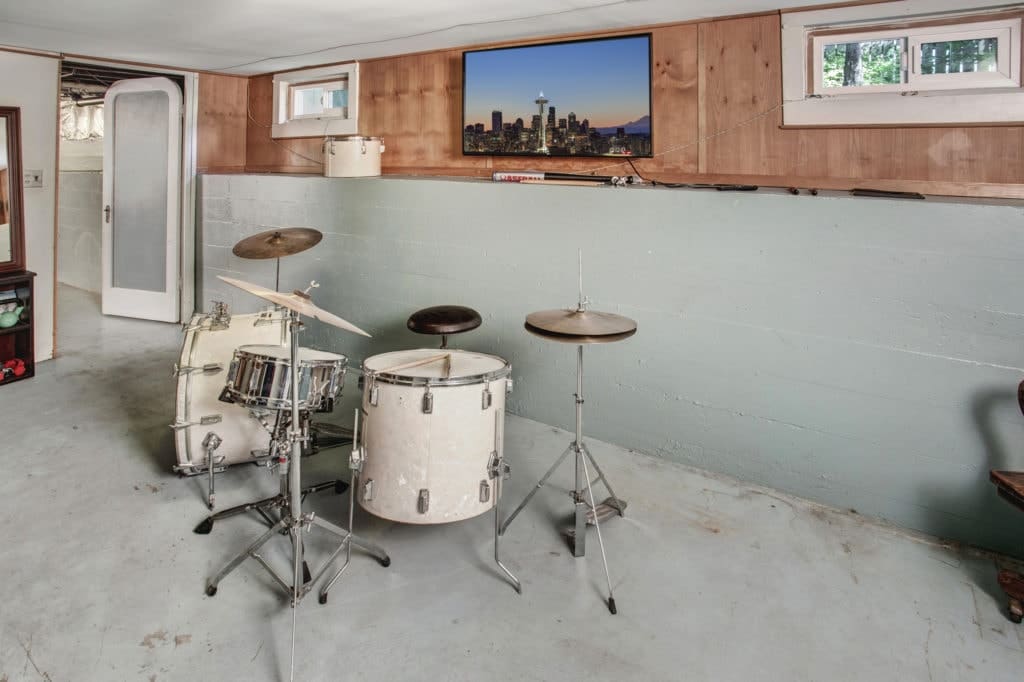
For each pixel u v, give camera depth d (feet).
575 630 6.70
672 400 10.48
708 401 10.13
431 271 13.10
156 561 7.64
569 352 11.51
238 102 18.01
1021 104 8.79
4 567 7.39
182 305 18.07
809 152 10.34
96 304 20.29
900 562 7.97
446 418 7.23
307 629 6.61
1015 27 8.68
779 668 6.23
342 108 15.85
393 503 7.44
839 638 6.65
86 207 21.70
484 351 12.53
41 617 6.63
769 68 10.46
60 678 5.88
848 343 8.86
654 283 10.38
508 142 13.17
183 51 14.21
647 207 10.29
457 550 8.13
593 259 10.96
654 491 9.65
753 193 9.43
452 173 14.24
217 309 9.87
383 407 7.36
